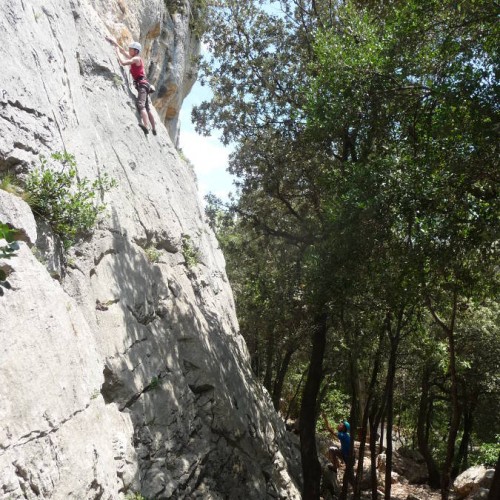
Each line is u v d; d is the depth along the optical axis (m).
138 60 12.73
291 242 16.12
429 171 10.07
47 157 8.04
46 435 5.64
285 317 14.86
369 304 12.93
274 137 15.50
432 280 11.45
